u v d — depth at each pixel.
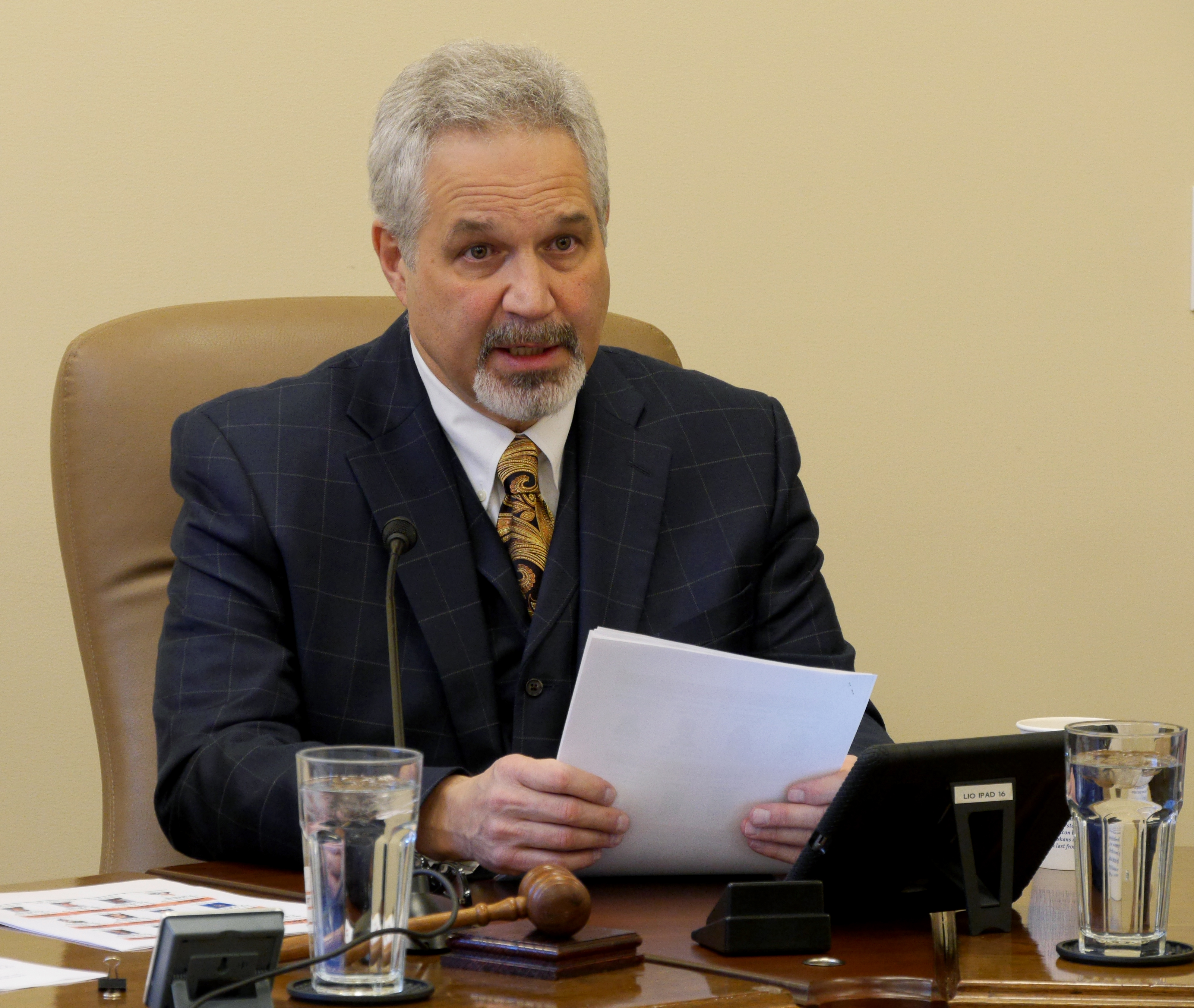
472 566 6.06
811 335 10.12
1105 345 10.83
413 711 5.89
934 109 10.41
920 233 10.38
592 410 6.60
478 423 6.29
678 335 9.82
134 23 8.74
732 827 4.81
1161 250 10.97
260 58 8.99
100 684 6.69
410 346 6.58
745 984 3.36
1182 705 11.00
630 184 9.70
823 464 10.15
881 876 4.20
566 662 6.02
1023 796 4.17
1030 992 3.31
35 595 8.61
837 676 4.62
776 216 10.05
